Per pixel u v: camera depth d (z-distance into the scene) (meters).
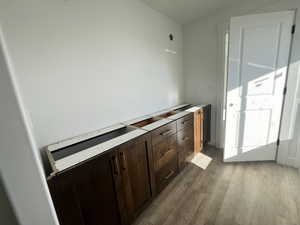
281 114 2.04
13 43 0.98
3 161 0.31
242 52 1.93
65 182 0.86
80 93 1.36
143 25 1.93
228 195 1.65
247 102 2.06
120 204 1.19
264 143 2.17
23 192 0.34
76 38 1.28
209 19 2.44
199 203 1.56
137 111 1.99
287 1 1.82
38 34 1.08
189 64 2.82
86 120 1.43
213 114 2.75
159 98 2.36
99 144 1.18
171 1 1.92
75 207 0.92
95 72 1.46
